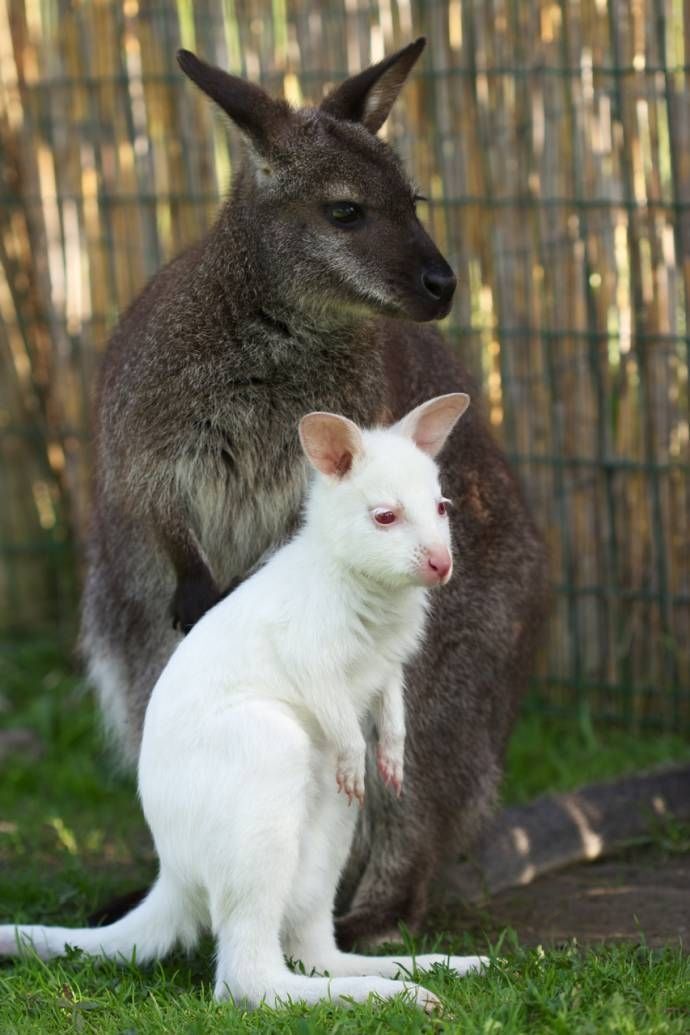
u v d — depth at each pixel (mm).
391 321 8367
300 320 7672
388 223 7551
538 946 6918
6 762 11297
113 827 10000
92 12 11883
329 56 11312
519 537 8711
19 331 12945
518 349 11188
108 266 12242
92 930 6938
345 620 6359
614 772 10523
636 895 8312
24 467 13273
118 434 7840
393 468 6293
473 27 10875
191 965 6938
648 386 10891
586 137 10711
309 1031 5648
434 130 11094
